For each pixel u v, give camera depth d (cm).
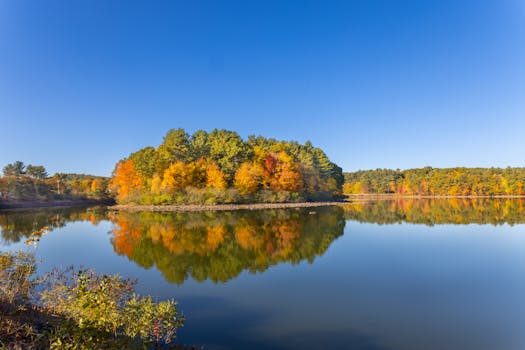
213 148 7381
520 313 1085
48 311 909
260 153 7456
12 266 983
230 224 3525
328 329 965
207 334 926
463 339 902
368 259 1870
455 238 2566
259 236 2691
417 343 880
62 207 7631
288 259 1878
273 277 1516
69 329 618
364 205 7238
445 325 995
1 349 652
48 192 9006
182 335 919
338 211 5312
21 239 2669
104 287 782
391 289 1338
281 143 9300
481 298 1231
